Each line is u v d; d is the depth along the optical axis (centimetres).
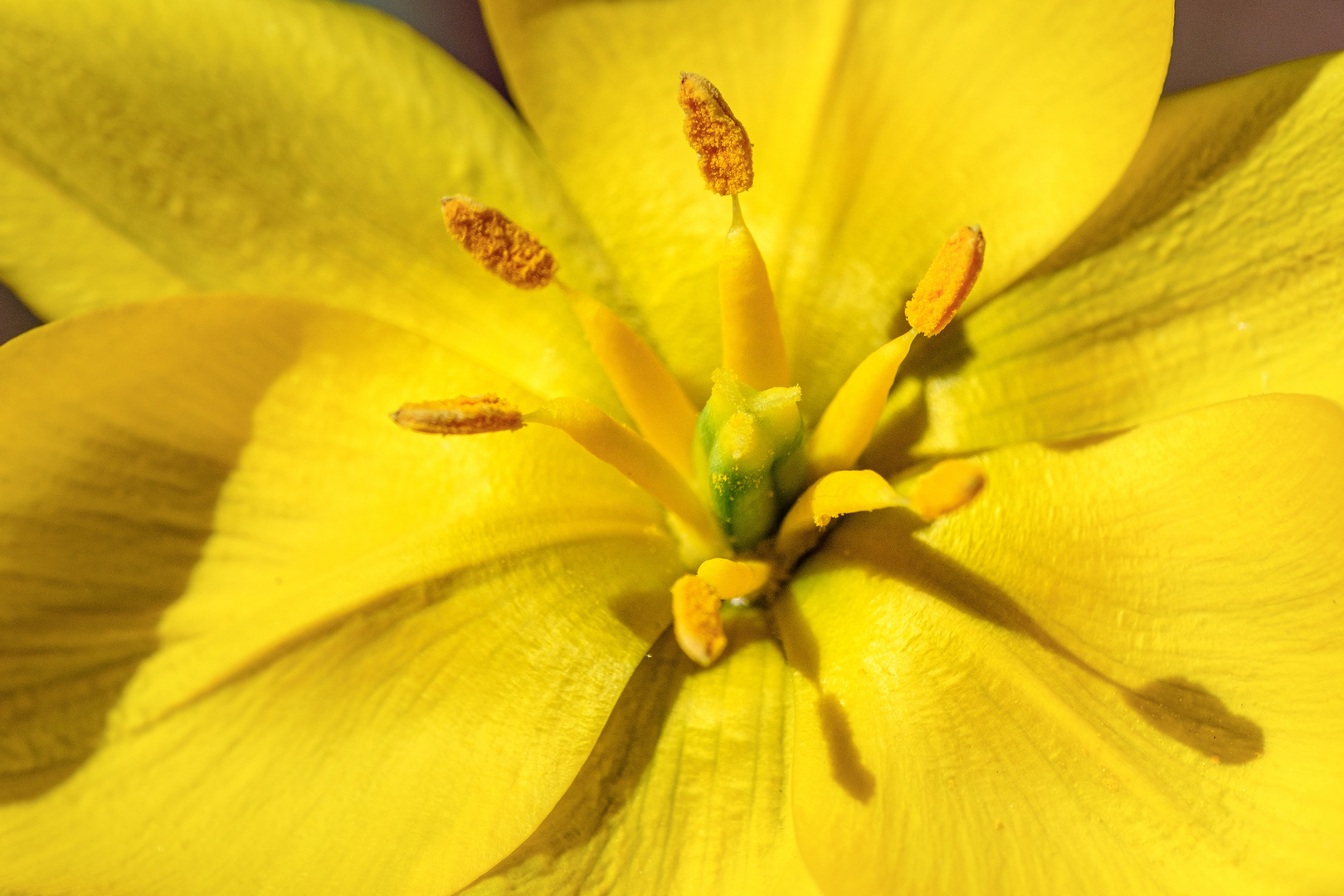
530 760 14
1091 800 14
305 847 14
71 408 14
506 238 14
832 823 14
